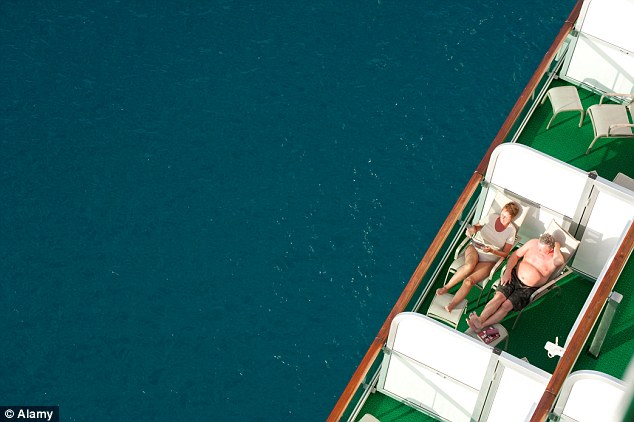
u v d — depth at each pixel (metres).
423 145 22.14
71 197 21.44
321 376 18.86
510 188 13.40
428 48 23.81
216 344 19.23
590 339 12.38
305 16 24.53
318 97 22.98
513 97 23.02
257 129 22.45
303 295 19.94
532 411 10.75
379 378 12.36
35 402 18.39
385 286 20.09
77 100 23.11
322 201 21.25
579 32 15.11
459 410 12.06
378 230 20.84
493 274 13.35
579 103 15.10
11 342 19.25
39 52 24.00
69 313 19.72
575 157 15.04
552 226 13.20
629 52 14.88
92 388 18.62
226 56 23.80
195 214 21.12
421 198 21.33
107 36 24.30
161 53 23.94
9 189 21.58
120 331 19.44
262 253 20.52
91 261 20.45
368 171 21.73
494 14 24.45
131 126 22.61
